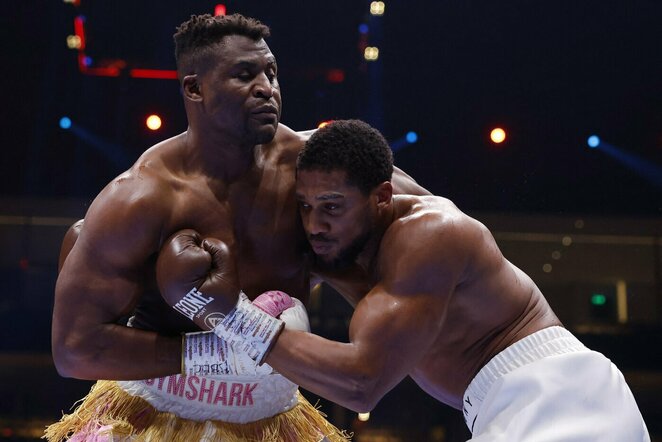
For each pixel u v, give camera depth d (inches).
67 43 301.6
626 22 289.6
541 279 337.1
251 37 90.0
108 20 292.0
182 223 89.5
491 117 301.1
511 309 93.6
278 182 95.8
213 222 91.2
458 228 90.0
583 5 288.5
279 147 97.7
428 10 292.2
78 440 95.1
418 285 87.0
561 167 305.7
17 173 317.1
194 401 93.4
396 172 106.8
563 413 86.7
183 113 306.0
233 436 93.6
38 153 315.6
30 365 291.9
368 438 245.9
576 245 333.7
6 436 240.1
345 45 293.4
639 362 304.2
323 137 88.9
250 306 87.1
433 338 88.0
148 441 92.4
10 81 306.3
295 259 97.0
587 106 299.9
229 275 86.8
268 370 91.9
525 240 329.7
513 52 295.7
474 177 304.0
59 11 297.7
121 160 312.8
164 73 299.1
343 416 252.8
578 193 310.2
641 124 301.0
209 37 89.2
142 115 306.8
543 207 311.3
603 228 324.2
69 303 87.7
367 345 85.1
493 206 309.1
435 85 298.8
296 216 96.0
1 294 331.6
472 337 93.7
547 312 97.3
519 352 91.5
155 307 94.7
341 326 301.6
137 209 86.9
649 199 310.8
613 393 89.0
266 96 88.7
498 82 298.4
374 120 299.3
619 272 336.2
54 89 307.1
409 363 86.9
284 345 86.0
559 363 89.2
